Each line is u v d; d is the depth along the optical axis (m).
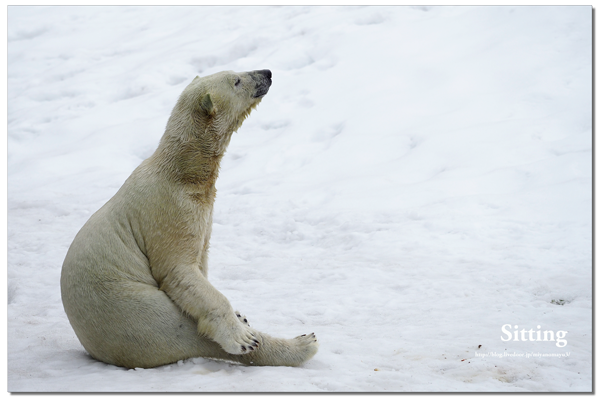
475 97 21.97
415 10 32.22
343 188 16.22
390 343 6.61
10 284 10.27
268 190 17.16
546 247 10.87
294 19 33.88
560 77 22.31
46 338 6.88
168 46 34.78
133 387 4.88
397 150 19.16
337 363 5.85
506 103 21.14
